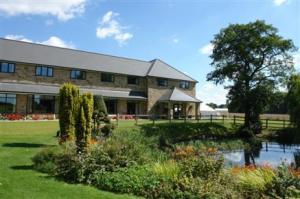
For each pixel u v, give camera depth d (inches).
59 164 461.7
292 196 344.5
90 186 404.2
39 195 344.2
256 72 1734.7
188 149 800.3
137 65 2046.0
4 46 1568.7
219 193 353.4
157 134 1206.9
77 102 686.5
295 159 1018.7
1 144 745.6
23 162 544.1
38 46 1704.0
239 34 1711.4
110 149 477.1
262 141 1542.8
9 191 354.0
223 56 1745.8
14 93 1455.5
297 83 1534.2
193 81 2169.0
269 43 1658.5
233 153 1165.1
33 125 1173.1
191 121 1752.0
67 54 1776.6
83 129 620.7
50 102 1600.6
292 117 1525.6
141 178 398.9
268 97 1705.2
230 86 1747.0
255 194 355.3
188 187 364.8
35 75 1583.4
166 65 2150.6
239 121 1994.3
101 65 1845.5
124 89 1902.1
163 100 1911.9
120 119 1654.8
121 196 361.4
